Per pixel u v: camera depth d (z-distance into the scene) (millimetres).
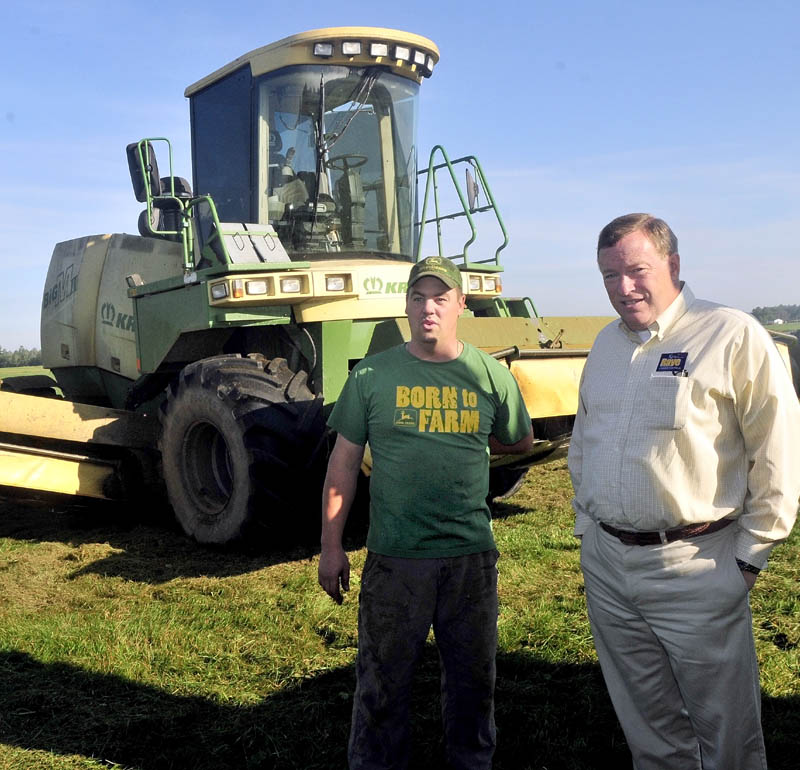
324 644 3736
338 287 4965
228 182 5734
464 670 2451
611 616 2285
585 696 3125
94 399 7742
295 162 5512
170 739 2930
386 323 4961
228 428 4969
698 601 2111
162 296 5645
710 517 2100
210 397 5059
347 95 5586
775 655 3420
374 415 2412
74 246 7480
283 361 5277
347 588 2520
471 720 2480
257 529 4988
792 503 2072
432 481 2357
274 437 4867
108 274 7070
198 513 5391
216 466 5500
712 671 2127
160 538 5727
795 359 6996
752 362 2043
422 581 2379
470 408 2395
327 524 2496
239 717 3057
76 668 3498
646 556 2150
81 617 4082
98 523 6277
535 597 4254
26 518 6605
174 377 6047
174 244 6355
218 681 3371
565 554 5035
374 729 2396
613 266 2146
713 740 2178
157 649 3668
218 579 4707
